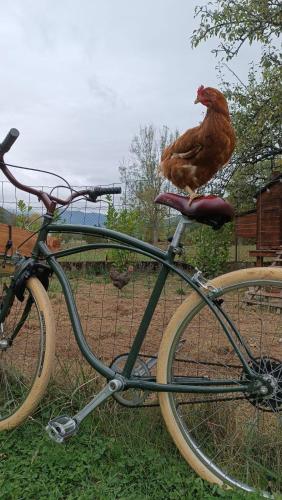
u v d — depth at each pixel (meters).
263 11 9.20
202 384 2.17
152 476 2.14
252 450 2.24
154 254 2.29
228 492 2.01
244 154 10.46
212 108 2.23
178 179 2.33
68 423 2.20
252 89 10.30
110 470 2.18
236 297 2.79
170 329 2.23
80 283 7.43
